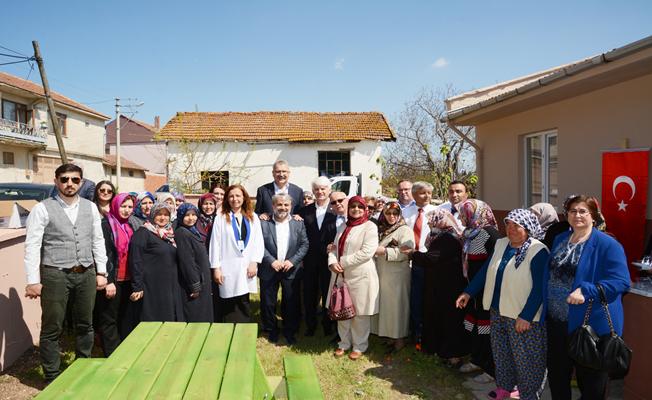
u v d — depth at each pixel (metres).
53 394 1.97
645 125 4.85
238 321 4.57
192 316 4.12
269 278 4.71
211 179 16.31
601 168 5.46
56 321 3.59
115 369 2.17
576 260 2.72
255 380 2.66
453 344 3.95
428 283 4.15
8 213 4.79
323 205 5.00
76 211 3.68
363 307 4.17
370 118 17.92
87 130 27.41
